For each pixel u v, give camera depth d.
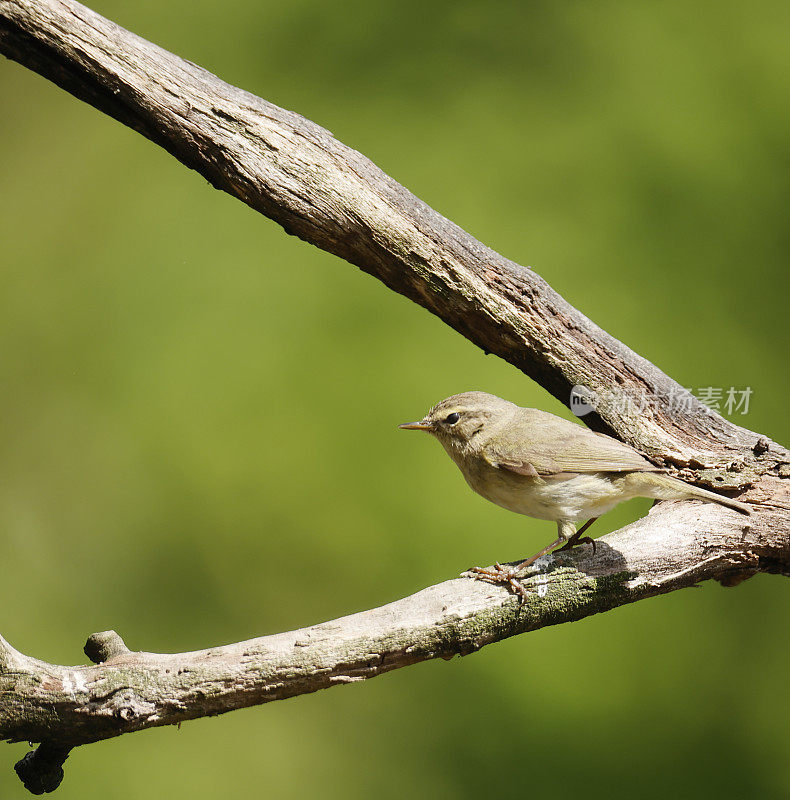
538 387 11.74
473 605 6.13
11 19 6.37
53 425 12.87
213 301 13.04
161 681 5.62
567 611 6.30
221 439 12.14
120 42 6.60
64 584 12.19
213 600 11.90
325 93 13.92
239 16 14.72
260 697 5.76
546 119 13.27
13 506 12.54
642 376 7.39
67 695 5.53
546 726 10.96
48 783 5.89
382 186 7.02
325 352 12.34
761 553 6.91
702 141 12.90
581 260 12.27
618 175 12.77
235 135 6.77
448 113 13.46
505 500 7.00
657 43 13.61
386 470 11.69
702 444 7.27
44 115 14.94
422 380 11.96
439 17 14.41
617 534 6.72
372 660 5.90
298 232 7.04
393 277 7.16
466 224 12.49
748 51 13.34
